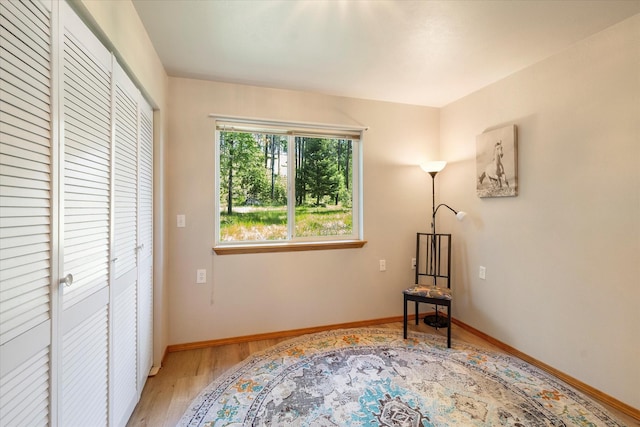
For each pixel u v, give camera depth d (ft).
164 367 6.88
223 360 7.22
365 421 5.11
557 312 6.56
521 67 7.25
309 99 8.83
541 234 6.89
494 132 8.01
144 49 5.52
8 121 2.28
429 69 7.36
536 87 6.99
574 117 6.20
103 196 3.94
